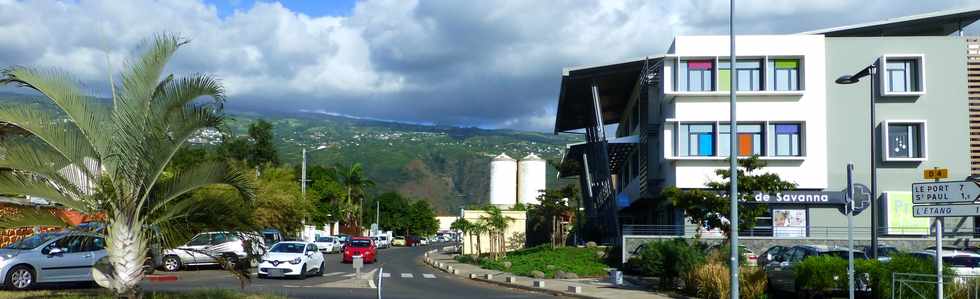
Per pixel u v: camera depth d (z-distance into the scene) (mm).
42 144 12992
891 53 39500
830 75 39656
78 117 13141
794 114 38688
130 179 13352
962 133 38875
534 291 26156
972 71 39469
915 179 38875
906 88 39281
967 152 38719
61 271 20266
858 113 39406
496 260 41344
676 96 39062
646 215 51594
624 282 28656
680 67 39250
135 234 13477
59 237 20688
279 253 29375
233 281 25859
